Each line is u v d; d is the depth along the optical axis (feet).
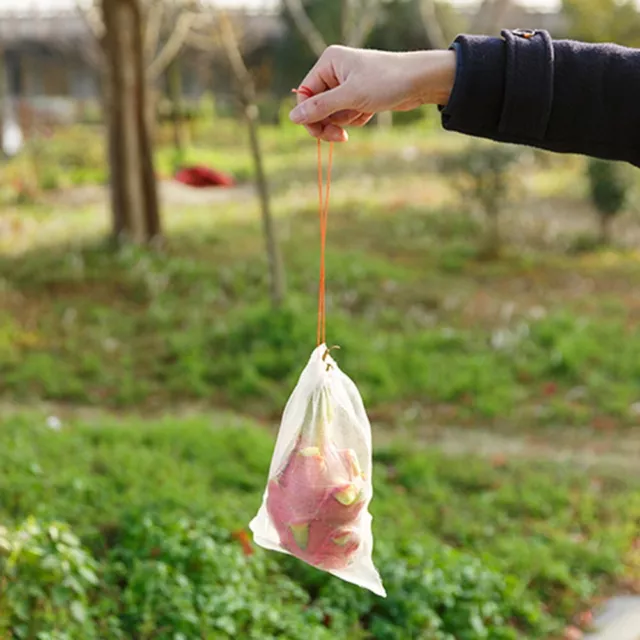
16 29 62.54
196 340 17.51
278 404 15.15
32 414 13.29
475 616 8.12
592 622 8.90
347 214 31.14
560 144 3.88
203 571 8.02
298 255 24.03
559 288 22.61
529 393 15.65
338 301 20.39
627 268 24.58
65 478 9.96
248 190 37.65
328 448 4.68
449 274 23.77
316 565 4.66
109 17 23.68
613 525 10.73
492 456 12.98
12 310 19.44
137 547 8.45
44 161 41.11
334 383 4.74
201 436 12.21
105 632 7.23
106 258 22.84
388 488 11.09
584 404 15.26
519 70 3.78
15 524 8.61
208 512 9.32
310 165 43.27
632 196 26.91
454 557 8.80
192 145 52.54
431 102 3.97
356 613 8.09
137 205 24.38
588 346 16.96
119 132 24.07
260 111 59.21
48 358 16.62
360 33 23.56
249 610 7.59
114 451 11.23
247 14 57.52
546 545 10.07
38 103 63.00
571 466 12.62
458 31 51.65
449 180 35.86
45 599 7.06
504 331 18.15
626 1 44.68
